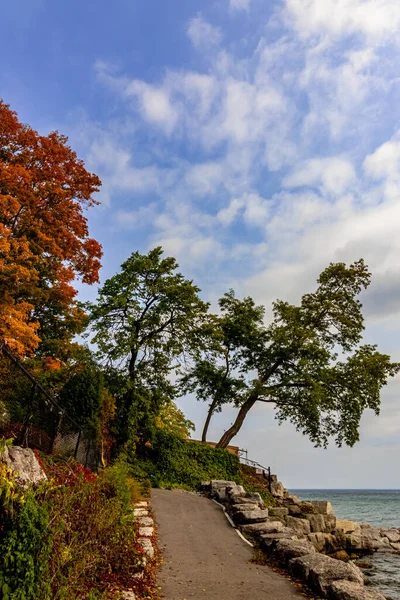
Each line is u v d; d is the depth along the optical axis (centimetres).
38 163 2334
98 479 1003
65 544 616
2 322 1653
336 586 739
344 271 3425
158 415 2894
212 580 855
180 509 1677
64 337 2880
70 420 1405
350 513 6788
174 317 2914
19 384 1166
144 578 805
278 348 3206
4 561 443
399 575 1636
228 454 2870
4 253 1842
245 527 1355
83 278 2572
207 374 3288
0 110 2216
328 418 3200
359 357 3247
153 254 2981
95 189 2536
